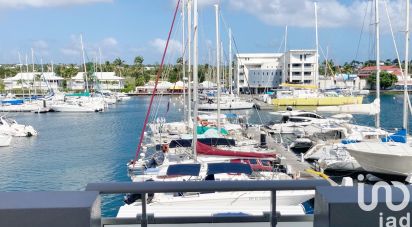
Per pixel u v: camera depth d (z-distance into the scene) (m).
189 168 12.87
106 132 39.88
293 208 6.50
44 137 37.41
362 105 25.73
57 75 119.69
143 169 18.56
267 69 94.31
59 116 56.12
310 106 58.12
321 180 2.25
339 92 63.44
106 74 114.75
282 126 34.62
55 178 22.22
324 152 22.00
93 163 25.58
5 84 100.75
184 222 2.47
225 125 31.19
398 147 18.44
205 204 11.19
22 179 22.19
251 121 47.84
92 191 1.94
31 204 1.75
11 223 1.71
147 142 28.62
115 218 2.39
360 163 18.89
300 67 86.88
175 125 30.84
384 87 93.88
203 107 54.59
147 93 106.12
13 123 42.28
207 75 81.88
